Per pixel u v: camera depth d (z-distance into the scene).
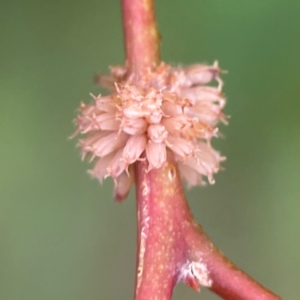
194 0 0.18
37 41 0.18
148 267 0.13
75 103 0.18
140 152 0.13
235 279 0.13
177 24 0.18
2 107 0.18
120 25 0.18
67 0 0.18
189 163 0.14
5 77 0.18
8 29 0.18
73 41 0.18
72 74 0.18
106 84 0.14
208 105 0.14
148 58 0.14
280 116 0.18
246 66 0.18
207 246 0.13
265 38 0.18
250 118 0.18
